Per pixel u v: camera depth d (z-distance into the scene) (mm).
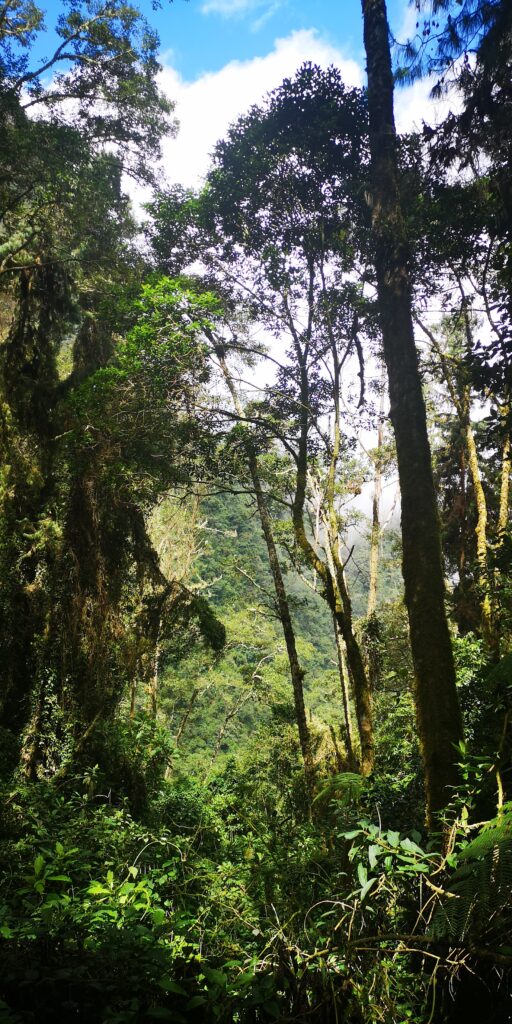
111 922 2859
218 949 2652
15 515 13578
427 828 4531
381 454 18484
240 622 27438
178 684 28469
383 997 2262
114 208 15188
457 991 2369
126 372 9555
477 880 2115
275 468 14180
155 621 14695
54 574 13305
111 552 14477
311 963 2420
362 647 16391
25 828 7359
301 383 11211
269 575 45250
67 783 11125
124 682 14258
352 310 10336
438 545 5520
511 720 3711
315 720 21688
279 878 3184
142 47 13938
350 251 9492
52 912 2697
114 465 11156
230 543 43375
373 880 2438
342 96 9250
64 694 12688
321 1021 2146
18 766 11602
